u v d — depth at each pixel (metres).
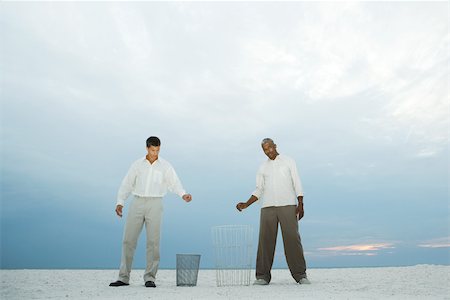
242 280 6.32
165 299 4.48
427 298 4.38
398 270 8.16
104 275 7.72
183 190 6.25
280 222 6.12
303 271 6.08
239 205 6.43
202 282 6.89
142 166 6.13
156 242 6.01
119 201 6.11
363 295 4.64
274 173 6.21
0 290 5.46
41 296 4.90
